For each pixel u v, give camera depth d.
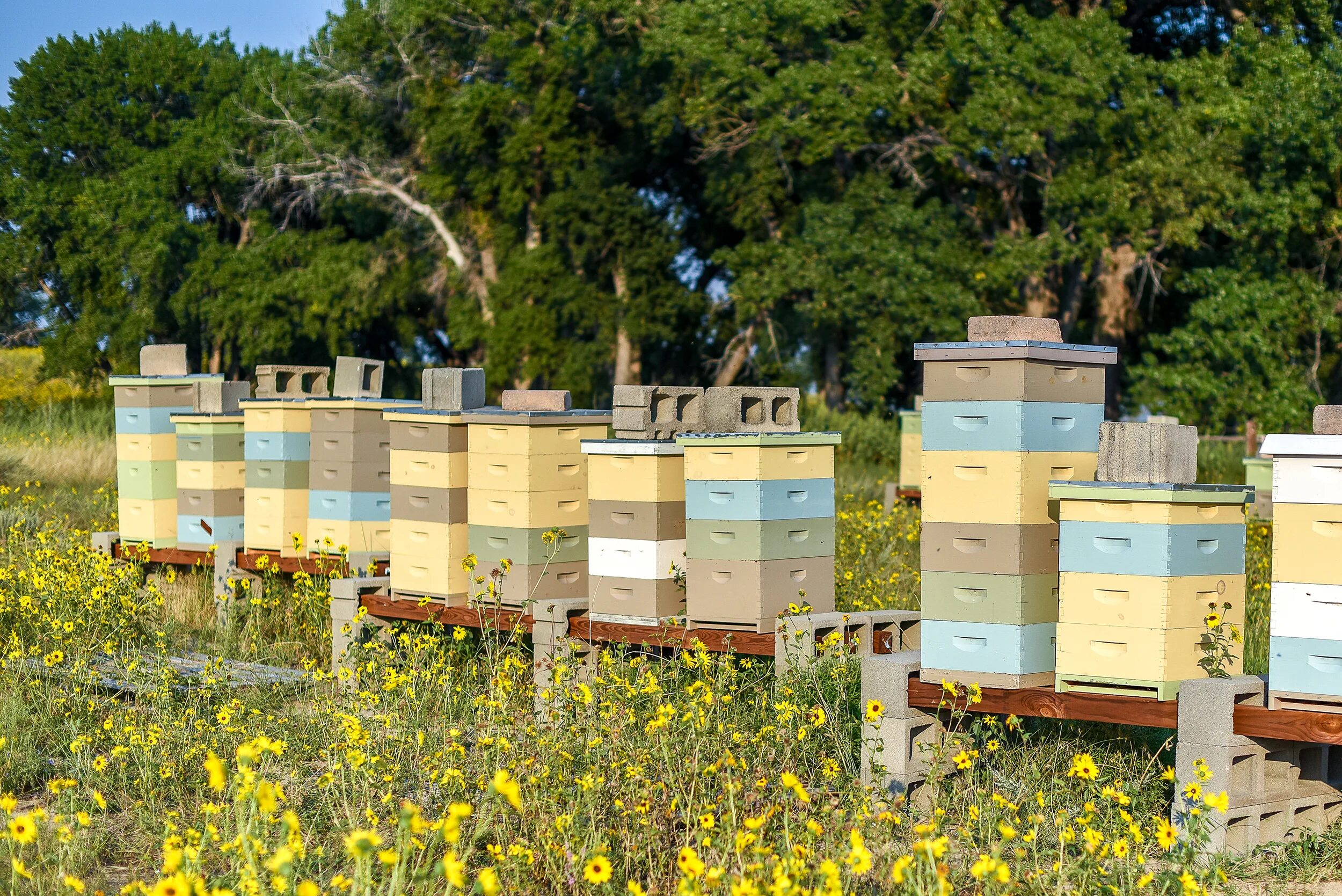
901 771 6.59
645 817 5.57
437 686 8.12
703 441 7.76
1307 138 25.59
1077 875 5.16
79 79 42.44
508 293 35.91
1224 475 24.09
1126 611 6.09
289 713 8.12
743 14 30.05
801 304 31.89
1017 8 27.83
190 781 6.83
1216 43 31.41
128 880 5.67
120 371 40.78
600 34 34.88
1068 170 27.81
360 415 10.68
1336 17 29.05
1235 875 5.68
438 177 37.19
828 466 8.00
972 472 6.48
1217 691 5.82
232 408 12.29
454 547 9.16
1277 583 5.84
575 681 8.08
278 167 37.41
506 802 5.67
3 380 40.00
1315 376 27.58
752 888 4.21
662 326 36.84
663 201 40.75
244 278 38.97
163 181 39.88
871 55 29.20
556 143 36.34
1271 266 27.30
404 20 35.31
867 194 30.34
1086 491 6.14
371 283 37.72
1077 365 6.61
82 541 14.02
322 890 5.08
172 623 10.78
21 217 42.12
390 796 5.98
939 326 28.70
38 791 7.00
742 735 6.24
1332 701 5.72
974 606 6.48
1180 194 26.78
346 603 9.55
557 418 8.78
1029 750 6.90
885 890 4.99
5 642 9.84
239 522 12.19
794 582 7.82
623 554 8.18
